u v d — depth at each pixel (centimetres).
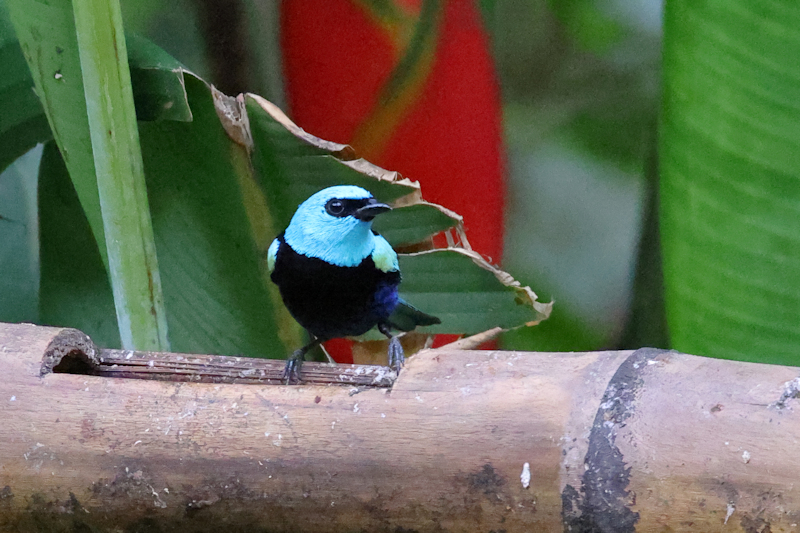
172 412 402
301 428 402
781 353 410
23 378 403
